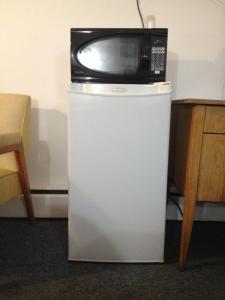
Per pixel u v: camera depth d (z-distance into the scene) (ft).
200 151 3.80
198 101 3.62
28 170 5.85
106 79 4.14
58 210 5.83
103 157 4.04
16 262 4.24
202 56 5.59
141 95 3.89
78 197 4.15
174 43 5.56
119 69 4.14
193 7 5.47
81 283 3.77
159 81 4.16
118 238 4.23
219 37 5.54
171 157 5.32
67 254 4.49
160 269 4.15
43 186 5.88
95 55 4.13
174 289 3.68
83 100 3.93
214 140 3.78
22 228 5.40
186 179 3.93
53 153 5.85
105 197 4.13
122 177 4.08
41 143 5.82
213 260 4.43
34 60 5.60
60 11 5.47
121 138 4.00
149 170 4.07
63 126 5.79
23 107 5.00
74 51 4.10
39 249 4.62
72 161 4.07
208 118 3.73
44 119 5.76
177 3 5.46
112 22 5.49
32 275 3.92
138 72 4.13
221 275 4.03
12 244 4.77
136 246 4.26
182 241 4.04
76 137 4.02
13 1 5.44
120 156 4.03
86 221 4.19
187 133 4.17
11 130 4.83
